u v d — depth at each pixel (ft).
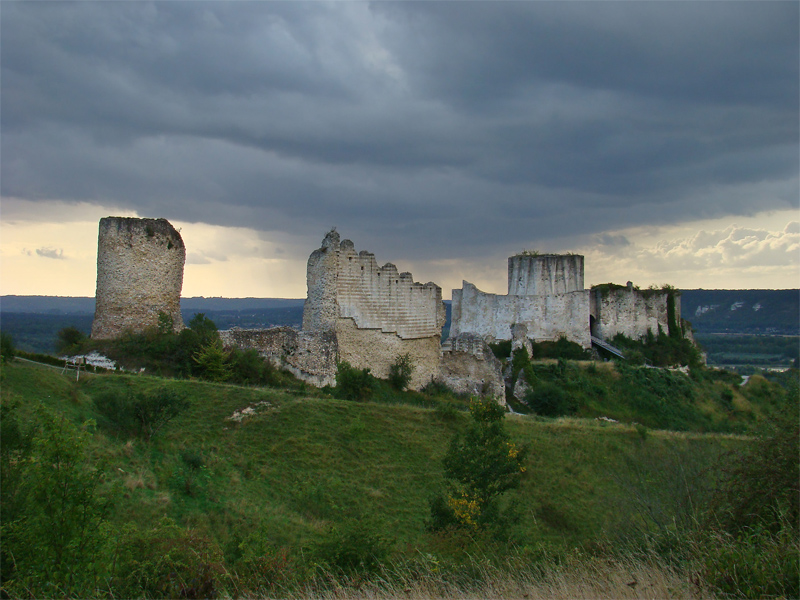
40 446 36.24
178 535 41.27
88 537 35.17
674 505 59.52
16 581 32.73
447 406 98.43
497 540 55.01
